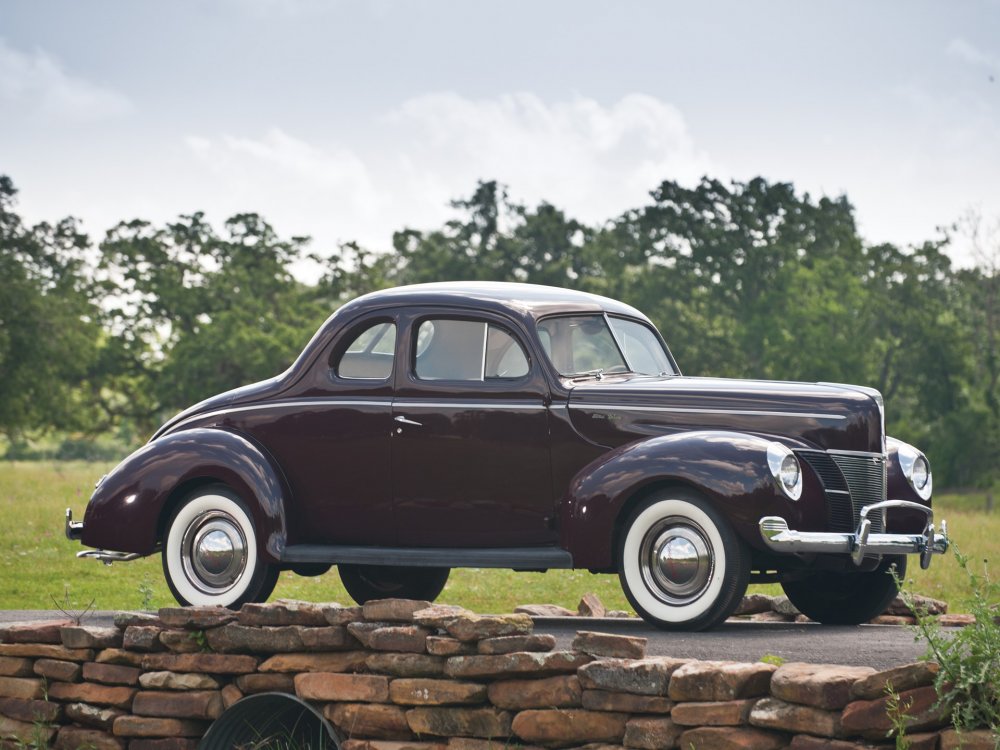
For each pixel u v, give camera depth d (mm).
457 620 10375
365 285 121562
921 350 112188
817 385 14102
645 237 124688
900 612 16109
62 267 119000
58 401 109562
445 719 10406
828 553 13266
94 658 12320
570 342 14445
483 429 13898
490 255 126125
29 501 42688
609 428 13539
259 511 14203
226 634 11523
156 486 14672
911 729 8656
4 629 12617
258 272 118125
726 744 9086
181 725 11688
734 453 12523
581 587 26078
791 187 125875
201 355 105438
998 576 25156
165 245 121250
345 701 10938
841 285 115000
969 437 104312
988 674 8602
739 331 114438
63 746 12164
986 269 106562
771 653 10820
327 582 26438
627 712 9680
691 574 12625
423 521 14109
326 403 14523
